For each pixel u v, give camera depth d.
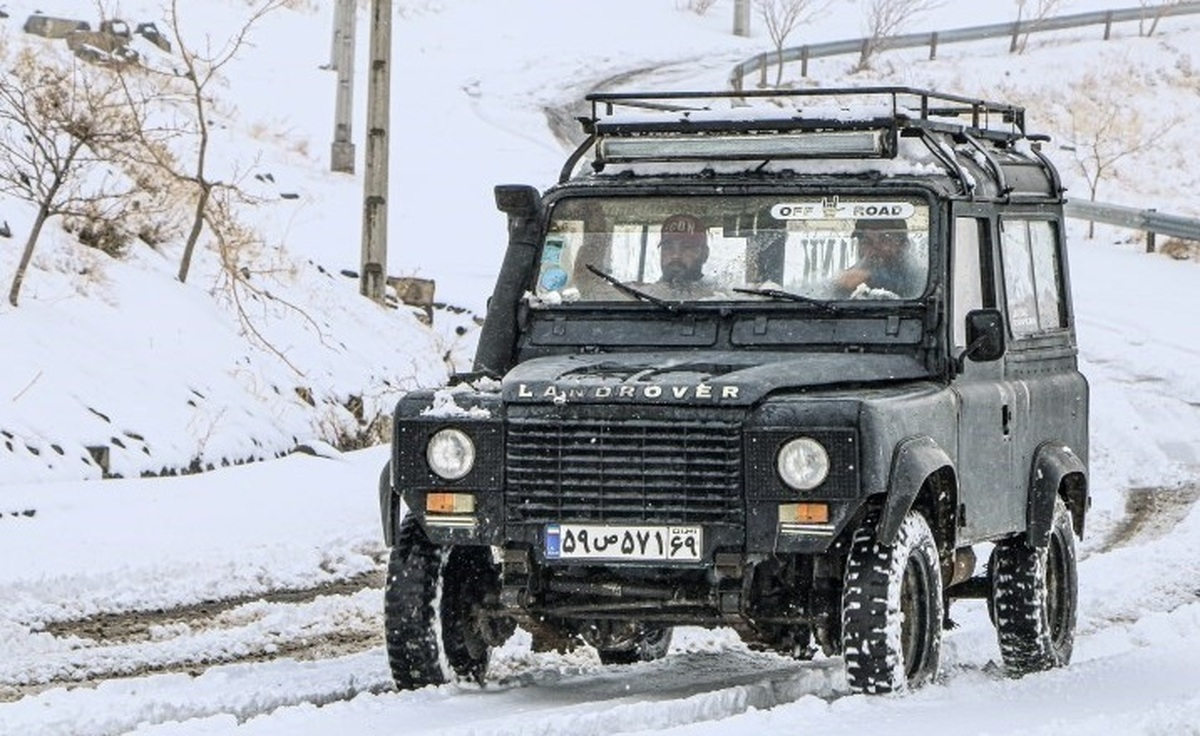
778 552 30.31
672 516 30.61
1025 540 37.06
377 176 96.31
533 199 35.19
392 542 32.41
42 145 78.31
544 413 31.09
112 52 125.00
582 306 34.69
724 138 35.28
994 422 35.19
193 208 91.12
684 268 34.62
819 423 30.06
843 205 34.28
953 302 33.97
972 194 34.88
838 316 33.78
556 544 31.03
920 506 33.25
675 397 30.55
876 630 30.48
